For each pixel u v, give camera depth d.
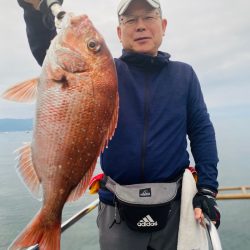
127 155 2.29
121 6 2.45
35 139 1.84
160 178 2.30
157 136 2.33
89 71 1.88
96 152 1.93
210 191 2.31
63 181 1.86
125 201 2.20
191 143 2.59
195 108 2.55
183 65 2.61
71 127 1.86
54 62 1.86
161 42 2.56
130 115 2.36
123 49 2.58
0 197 17.20
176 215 2.36
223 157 41.75
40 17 2.33
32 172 1.81
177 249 2.19
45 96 1.85
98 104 1.90
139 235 2.29
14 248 1.68
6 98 1.84
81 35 1.90
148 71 2.49
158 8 2.48
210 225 2.13
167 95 2.44
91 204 3.04
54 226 1.82
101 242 2.38
